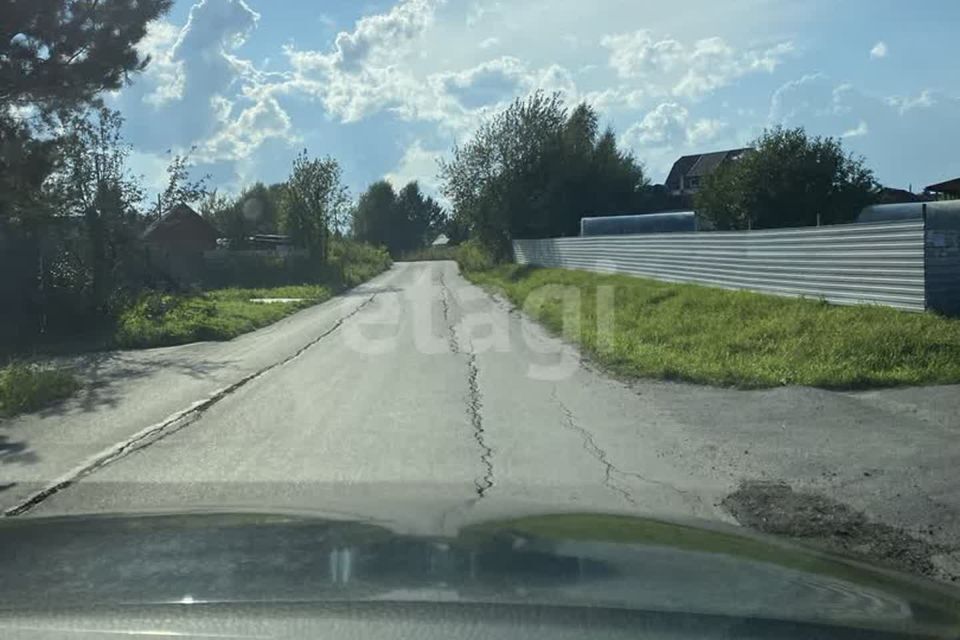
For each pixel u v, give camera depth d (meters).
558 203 55.44
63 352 18.42
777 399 10.41
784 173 33.97
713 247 23.25
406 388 12.24
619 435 8.94
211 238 51.47
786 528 5.82
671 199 64.56
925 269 13.99
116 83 17.72
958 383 10.62
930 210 13.99
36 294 22.44
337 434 9.16
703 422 9.48
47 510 6.48
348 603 2.61
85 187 24.11
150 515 4.17
